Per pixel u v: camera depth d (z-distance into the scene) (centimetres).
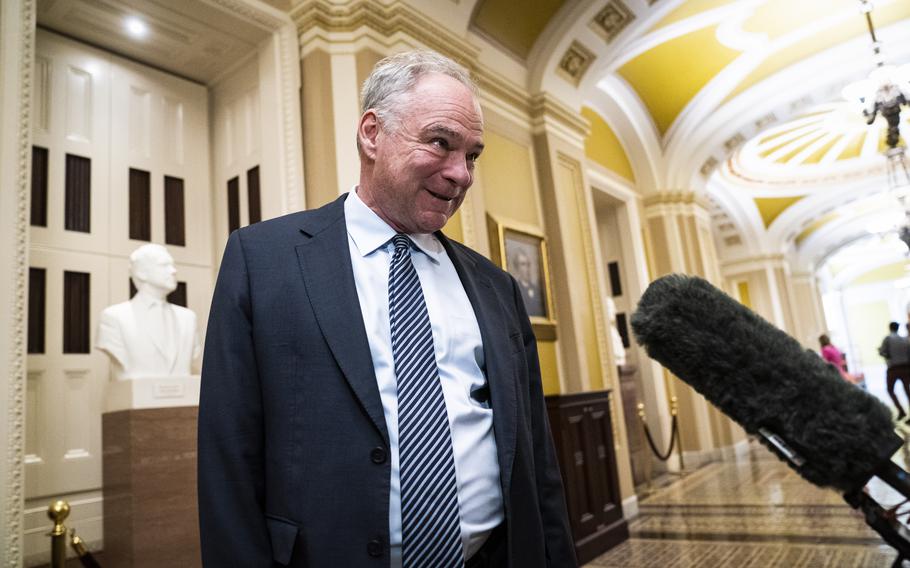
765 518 528
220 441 102
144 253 346
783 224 1581
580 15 562
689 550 450
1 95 282
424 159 114
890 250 2675
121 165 413
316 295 110
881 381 2836
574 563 131
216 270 449
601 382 598
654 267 940
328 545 95
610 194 863
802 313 1852
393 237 124
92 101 405
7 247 274
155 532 314
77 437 366
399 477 104
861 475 49
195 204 452
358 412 102
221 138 462
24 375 272
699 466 883
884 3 733
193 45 427
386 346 113
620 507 509
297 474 99
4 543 255
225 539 96
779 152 1266
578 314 582
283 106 416
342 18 426
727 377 51
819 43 809
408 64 121
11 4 290
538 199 583
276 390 105
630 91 854
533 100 593
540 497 135
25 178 286
